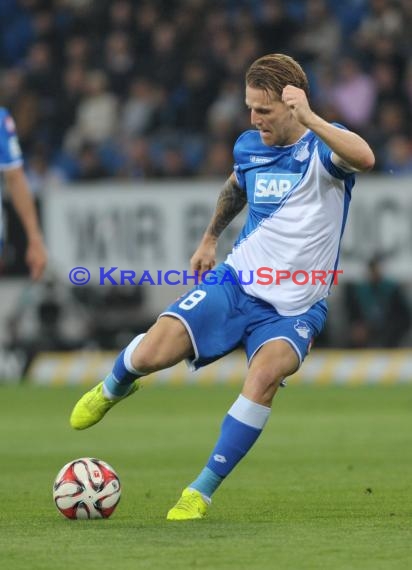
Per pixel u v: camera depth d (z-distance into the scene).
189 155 69.06
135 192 62.31
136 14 75.62
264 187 23.16
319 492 27.72
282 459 34.78
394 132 68.25
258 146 23.42
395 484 29.05
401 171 65.88
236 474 31.42
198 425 44.91
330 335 65.25
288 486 28.92
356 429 42.97
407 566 17.75
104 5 76.38
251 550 19.06
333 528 21.56
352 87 70.06
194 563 17.97
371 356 64.81
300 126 22.95
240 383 65.12
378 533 20.91
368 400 54.53
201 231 62.22
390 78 70.31
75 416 23.94
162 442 39.62
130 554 18.75
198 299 22.94
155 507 25.23
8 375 64.69
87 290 63.28
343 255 62.19
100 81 72.69
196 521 22.42
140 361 22.75
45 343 64.44
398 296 63.78
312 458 35.00
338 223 23.11
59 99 73.25
